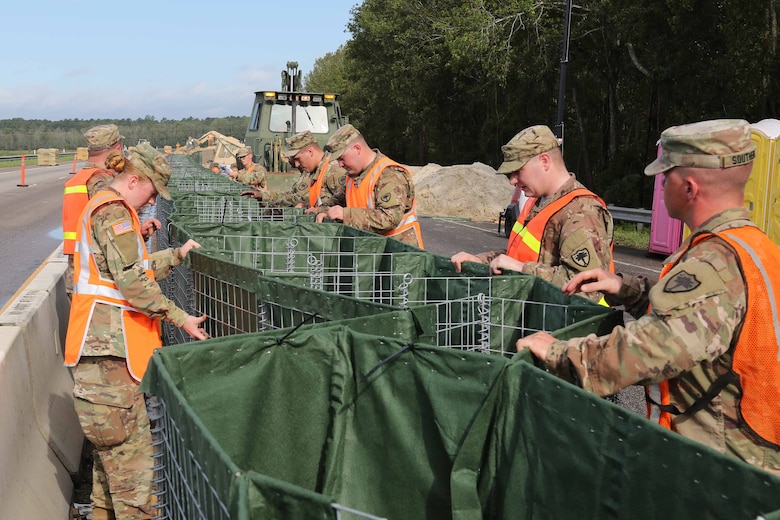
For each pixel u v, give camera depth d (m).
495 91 27.70
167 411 2.10
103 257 3.29
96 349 3.30
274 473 2.56
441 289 4.03
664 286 2.00
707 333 1.93
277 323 3.44
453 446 2.30
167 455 2.21
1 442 3.12
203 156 22.12
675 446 1.71
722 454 1.63
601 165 25.47
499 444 2.21
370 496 2.54
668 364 1.96
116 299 3.34
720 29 16.31
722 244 2.00
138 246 3.33
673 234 12.35
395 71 33.03
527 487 2.12
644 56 19.61
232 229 5.43
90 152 5.09
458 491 2.24
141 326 3.40
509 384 2.16
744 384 1.99
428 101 33.84
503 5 23.16
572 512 1.98
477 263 3.82
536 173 3.48
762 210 10.80
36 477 3.59
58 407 4.43
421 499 2.42
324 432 2.59
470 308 3.49
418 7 31.42
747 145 2.05
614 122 23.61
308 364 2.55
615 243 15.13
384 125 42.53
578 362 2.12
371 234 5.05
